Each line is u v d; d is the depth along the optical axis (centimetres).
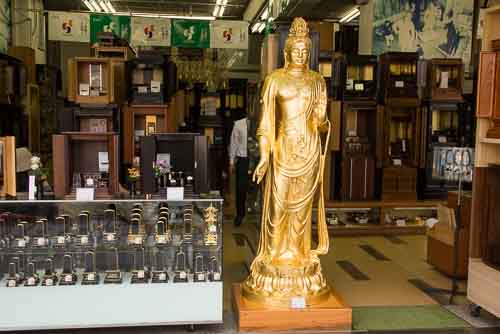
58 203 338
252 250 575
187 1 1339
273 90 354
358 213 676
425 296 436
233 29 1082
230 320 370
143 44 1065
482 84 376
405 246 613
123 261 348
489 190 376
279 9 1018
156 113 579
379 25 797
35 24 1123
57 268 342
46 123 1023
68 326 336
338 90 680
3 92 720
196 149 365
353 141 689
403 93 670
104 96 545
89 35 1042
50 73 1049
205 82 996
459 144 679
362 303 417
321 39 732
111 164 370
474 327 369
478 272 381
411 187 685
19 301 332
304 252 375
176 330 354
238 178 692
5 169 348
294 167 356
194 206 348
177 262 350
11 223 337
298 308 352
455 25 804
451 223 488
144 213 348
